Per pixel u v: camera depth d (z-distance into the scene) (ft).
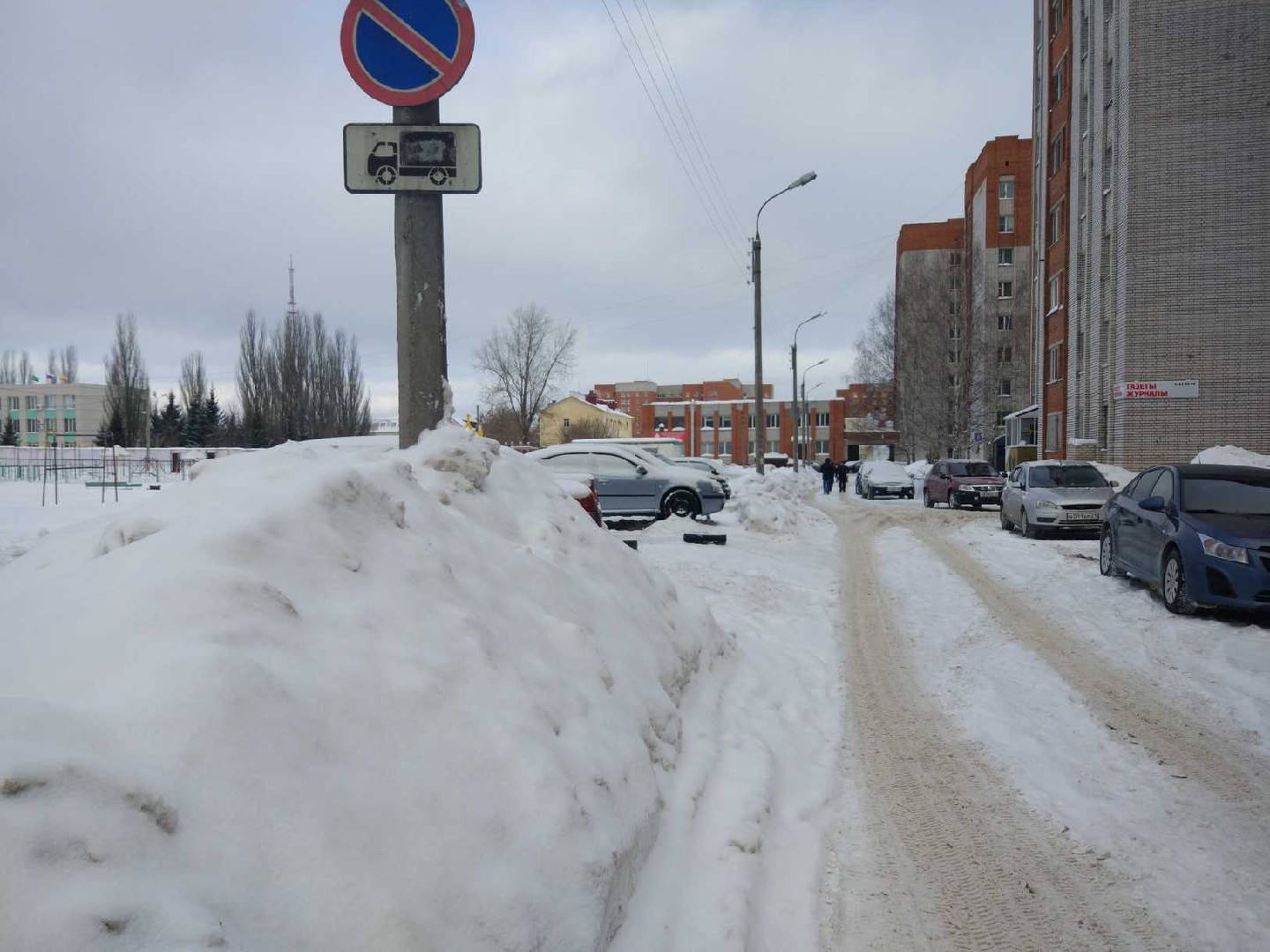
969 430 181.88
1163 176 86.12
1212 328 85.56
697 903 10.68
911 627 30.27
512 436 197.77
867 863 12.93
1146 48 86.17
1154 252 86.58
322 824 6.93
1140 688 22.13
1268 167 83.92
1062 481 60.44
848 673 24.00
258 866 6.41
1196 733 18.76
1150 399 86.99
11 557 25.35
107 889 5.36
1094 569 41.11
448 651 10.03
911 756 17.53
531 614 13.07
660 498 59.93
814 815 14.47
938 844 13.52
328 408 214.69
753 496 60.80
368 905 6.71
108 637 7.79
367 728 8.19
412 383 18.61
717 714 17.63
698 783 13.76
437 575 11.44
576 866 8.60
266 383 211.20
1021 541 55.72
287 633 8.61
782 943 10.62
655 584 20.68
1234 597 28.14
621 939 9.26
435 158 18.28
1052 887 12.19
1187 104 85.35
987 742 18.28
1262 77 83.76
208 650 7.54
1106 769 16.67
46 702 6.43
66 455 170.40
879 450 299.17
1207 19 84.64
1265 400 84.64
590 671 12.67
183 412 241.35
